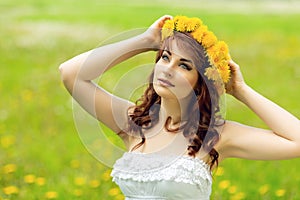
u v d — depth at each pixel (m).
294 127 4.51
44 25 23.34
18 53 17.98
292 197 7.38
